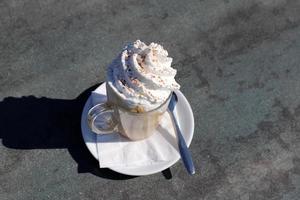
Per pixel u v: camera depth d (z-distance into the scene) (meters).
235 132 0.73
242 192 0.69
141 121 0.61
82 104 0.74
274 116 0.75
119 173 0.68
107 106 0.63
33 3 0.82
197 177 0.69
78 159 0.69
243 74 0.78
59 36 0.79
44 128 0.71
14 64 0.76
